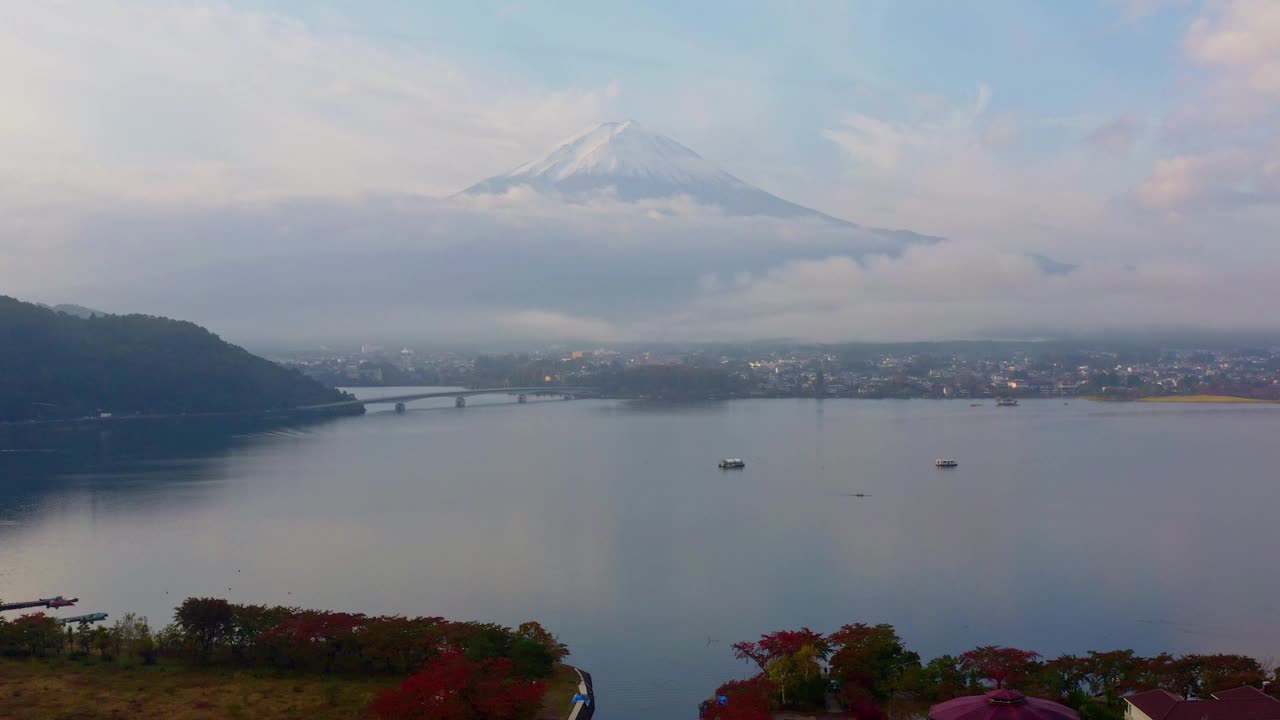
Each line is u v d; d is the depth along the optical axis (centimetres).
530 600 14700
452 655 9269
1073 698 8569
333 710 8825
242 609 10825
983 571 16312
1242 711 7469
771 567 16638
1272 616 13762
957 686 8925
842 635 9925
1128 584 15450
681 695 10800
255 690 9375
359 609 14212
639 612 14062
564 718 9262
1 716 8512
